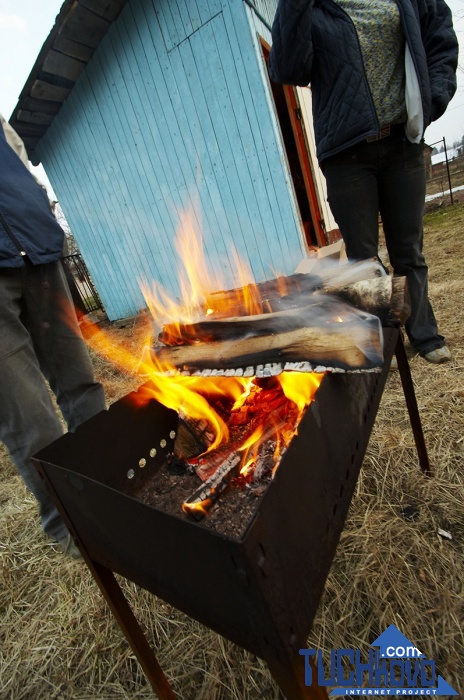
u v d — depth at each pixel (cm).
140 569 53
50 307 121
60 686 83
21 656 91
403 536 96
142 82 327
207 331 83
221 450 82
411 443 125
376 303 79
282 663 41
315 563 47
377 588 85
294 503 44
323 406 54
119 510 47
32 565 115
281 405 81
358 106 136
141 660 66
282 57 138
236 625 44
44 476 57
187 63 303
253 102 294
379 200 162
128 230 414
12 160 113
